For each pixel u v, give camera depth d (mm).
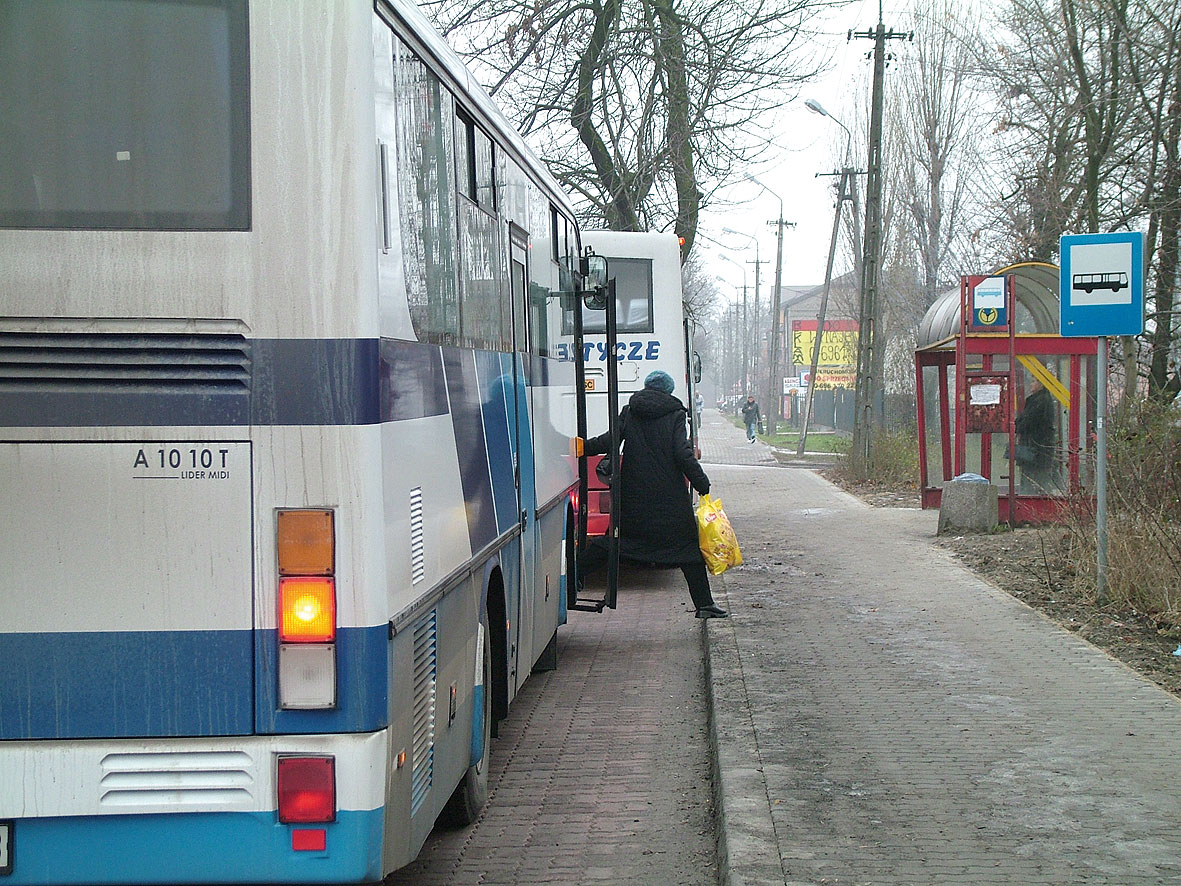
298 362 3684
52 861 3678
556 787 6594
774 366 64625
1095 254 10227
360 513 3682
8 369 3658
